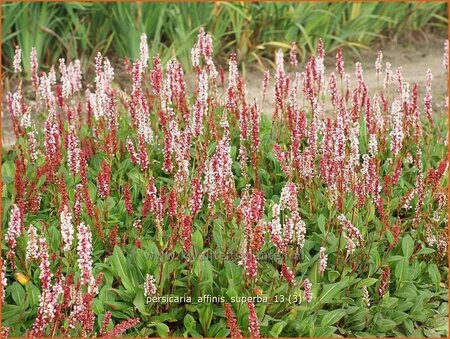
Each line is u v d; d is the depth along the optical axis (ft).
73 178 5.09
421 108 7.20
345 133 5.42
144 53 5.62
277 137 5.74
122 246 4.86
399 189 5.38
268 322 4.45
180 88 5.57
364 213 5.11
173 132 4.90
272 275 4.58
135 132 5.65
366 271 4.87
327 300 4.54
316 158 5.48
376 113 5.67
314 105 5.52
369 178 4.76
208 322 4.46
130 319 4.25
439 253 4.99
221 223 4.82
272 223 4.32
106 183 4.88
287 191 4.46
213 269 4.62
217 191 4.68
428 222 5.05
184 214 4.78
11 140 6.49
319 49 5.54
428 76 5.65
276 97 5.61
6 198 5.07
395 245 4.95
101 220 4.94
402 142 5.70
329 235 4.88
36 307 4.47
